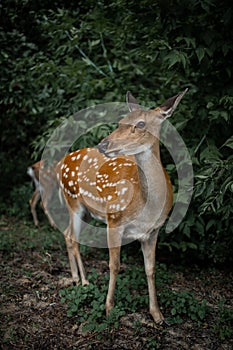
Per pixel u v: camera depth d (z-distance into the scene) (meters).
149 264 3.58
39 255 5.08
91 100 5.17
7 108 6.70
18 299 3.92
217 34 4.07
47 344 3.28
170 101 3.24
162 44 4.34
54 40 5.36
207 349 3.23
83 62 5.30
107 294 3.72
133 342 3.30
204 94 4.57
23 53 5.57
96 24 5.05
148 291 3.98
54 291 4.10
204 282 4.48
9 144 7.64
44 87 6.10
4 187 7.46
